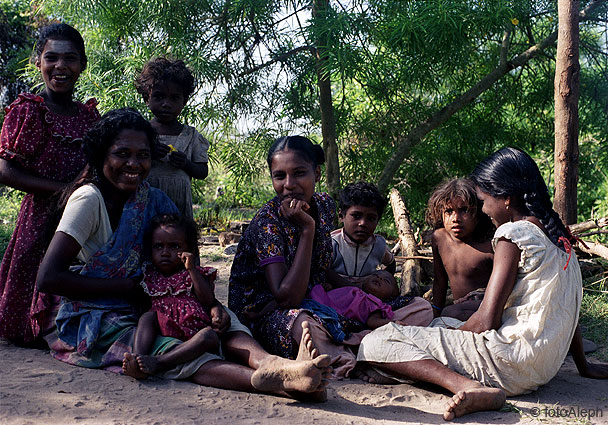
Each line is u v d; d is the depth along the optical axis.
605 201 11.61
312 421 2.63
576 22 5.78
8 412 2.49
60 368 3.18
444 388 3.13
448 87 8.89
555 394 3.17
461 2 6.95
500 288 3.10
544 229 3.16
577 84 5.85
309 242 3.50
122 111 3.40
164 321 3.21
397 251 6.66
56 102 3.79
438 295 4.31
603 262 5.86
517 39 9.09
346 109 8.92
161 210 3.62
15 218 10.38
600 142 9.26
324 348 3.39
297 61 8.21
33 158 3.64
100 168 3.40
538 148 10.05
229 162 9.17
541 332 3.05
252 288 3.73
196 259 3.66
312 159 3.63
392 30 7.12
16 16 15.39
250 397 2.91
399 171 9.18
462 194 3.96
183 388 2.97
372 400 3.01
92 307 3.31
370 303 3.70
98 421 2.47
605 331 4.40
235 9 7.41
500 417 2.79
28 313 3.60
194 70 7.38
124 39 8.25
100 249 3.34
